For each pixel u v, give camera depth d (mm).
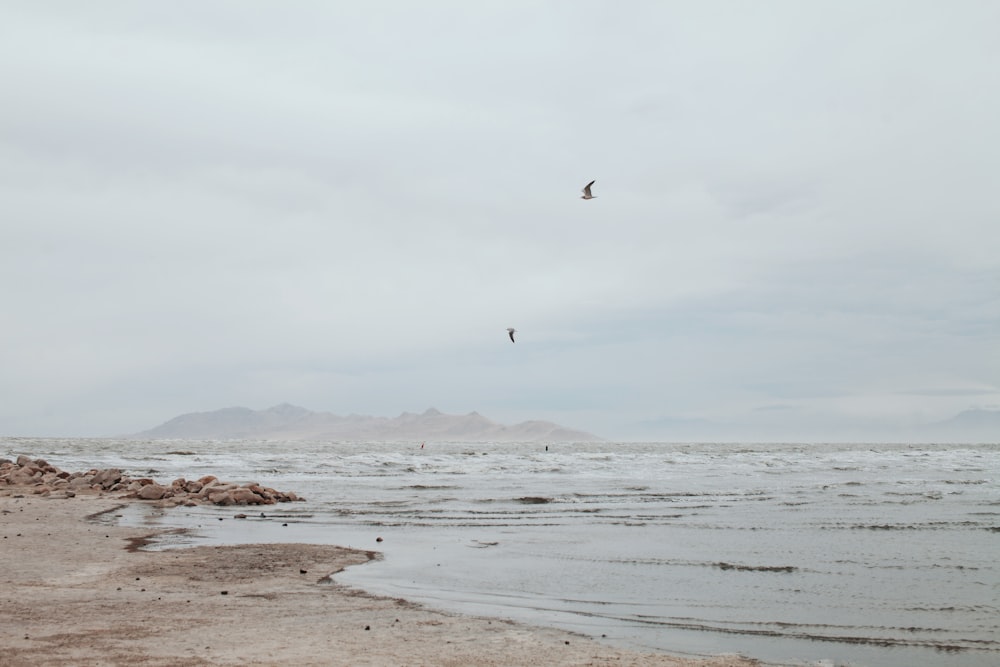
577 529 23109
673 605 12883
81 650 9180
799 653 10133
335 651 9516
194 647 9492
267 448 142875
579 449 168875
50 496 31594
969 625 11648
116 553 17016
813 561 17281
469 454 105812
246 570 15281
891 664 9672
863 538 21031
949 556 18016
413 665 9000
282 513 27250
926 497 35219
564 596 13555
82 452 88562
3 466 41188
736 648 10312
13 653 8938
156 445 155875
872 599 13359
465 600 13070
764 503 32062
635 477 52719
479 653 9664
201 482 35188
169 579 14172
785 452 134875
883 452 134250
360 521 24906
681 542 20297
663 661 9547
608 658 9609
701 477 52938
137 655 9039
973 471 63500
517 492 37875
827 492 38438
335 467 59750
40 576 14039
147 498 31391
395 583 14453
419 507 29672
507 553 18359
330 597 12969
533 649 9938
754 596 13641
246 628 10586
